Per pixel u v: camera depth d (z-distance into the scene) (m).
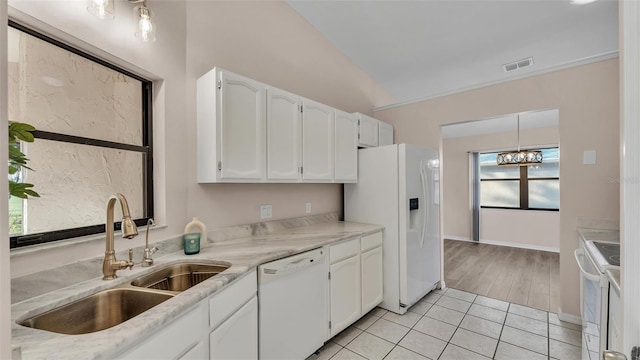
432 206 3.07
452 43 2.96
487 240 5.90
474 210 5.98
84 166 1.38
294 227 2.62
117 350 0.79
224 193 2.11
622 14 0.62
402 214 2.62
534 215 5.40
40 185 1.21
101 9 1.19
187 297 1.07
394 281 2.65
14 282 1.04
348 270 2.28
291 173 2.22
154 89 1.74
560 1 2.25
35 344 0.79
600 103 2.33
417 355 1.97
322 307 2.02
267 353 1.59
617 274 1.23
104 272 1.28
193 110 1.92
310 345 1.90
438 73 3.70
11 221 1.12
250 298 1.49
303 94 2.84
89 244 1.30
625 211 0.59
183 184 1.85
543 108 2.59
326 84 3.12
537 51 3.05
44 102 1.22
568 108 2.47
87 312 1.15
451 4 2.37
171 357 0.99
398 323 2.43
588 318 1.69
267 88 2.04
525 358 1.93
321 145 2.51
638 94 0.57
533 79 2.65
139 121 1.68
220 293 1.26
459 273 3.83
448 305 2.79
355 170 2.90
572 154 2.44
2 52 0.50
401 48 3.10
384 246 2.73
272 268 1.64
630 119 0.58
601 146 2.32
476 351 2.02
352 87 3.51
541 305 2.77
